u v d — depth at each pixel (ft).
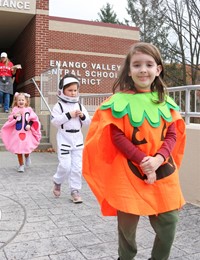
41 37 40.55
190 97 15.90
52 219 12.85
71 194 15.17
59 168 15.19
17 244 10.52
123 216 7.27
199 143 14.37
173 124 7.54
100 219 12.89
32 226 12.10
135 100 7.21
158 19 98.58
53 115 15.07
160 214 7.09
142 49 7.22
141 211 6.82
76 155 15.20
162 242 7.31
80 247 10.30
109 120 7.03
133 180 6.98
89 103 30.17
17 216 13.14
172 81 100.48
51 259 9.50
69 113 14.76
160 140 7.16
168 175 7.17
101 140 7.19
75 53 58.75
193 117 16.37
